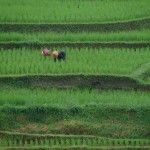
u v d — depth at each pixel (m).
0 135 93.19
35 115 95.25
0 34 111.56
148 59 106.06
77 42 109.81
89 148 91.19
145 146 91.88
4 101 97.12
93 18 115.56
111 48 109.56
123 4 121.12
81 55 106.81
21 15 116.69
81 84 101.31
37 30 114.00
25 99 97.38
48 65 104.06
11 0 122.19
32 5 120.88
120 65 104.25
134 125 94.62
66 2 121.88
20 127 94.44
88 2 121.94
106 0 122.44
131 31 114.00
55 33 113.25
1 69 103.00
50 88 100.94
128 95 99.19
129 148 91.44
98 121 94.88
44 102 97.19
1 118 94.69
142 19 115.94
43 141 92.62
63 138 92.75
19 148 90.75
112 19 115.75
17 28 114.25
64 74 101.69
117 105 95.88
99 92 100.31
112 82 101.44
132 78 101.25
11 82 101.25
